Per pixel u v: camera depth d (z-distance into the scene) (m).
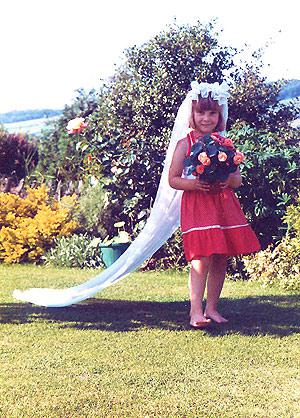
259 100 10.64
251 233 5.01
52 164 13.73
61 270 8.38
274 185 8.07
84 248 8.84
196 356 4.28
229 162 4.71
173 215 5.45
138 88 10.16
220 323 5.12
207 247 4.79
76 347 4.50
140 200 9.13
